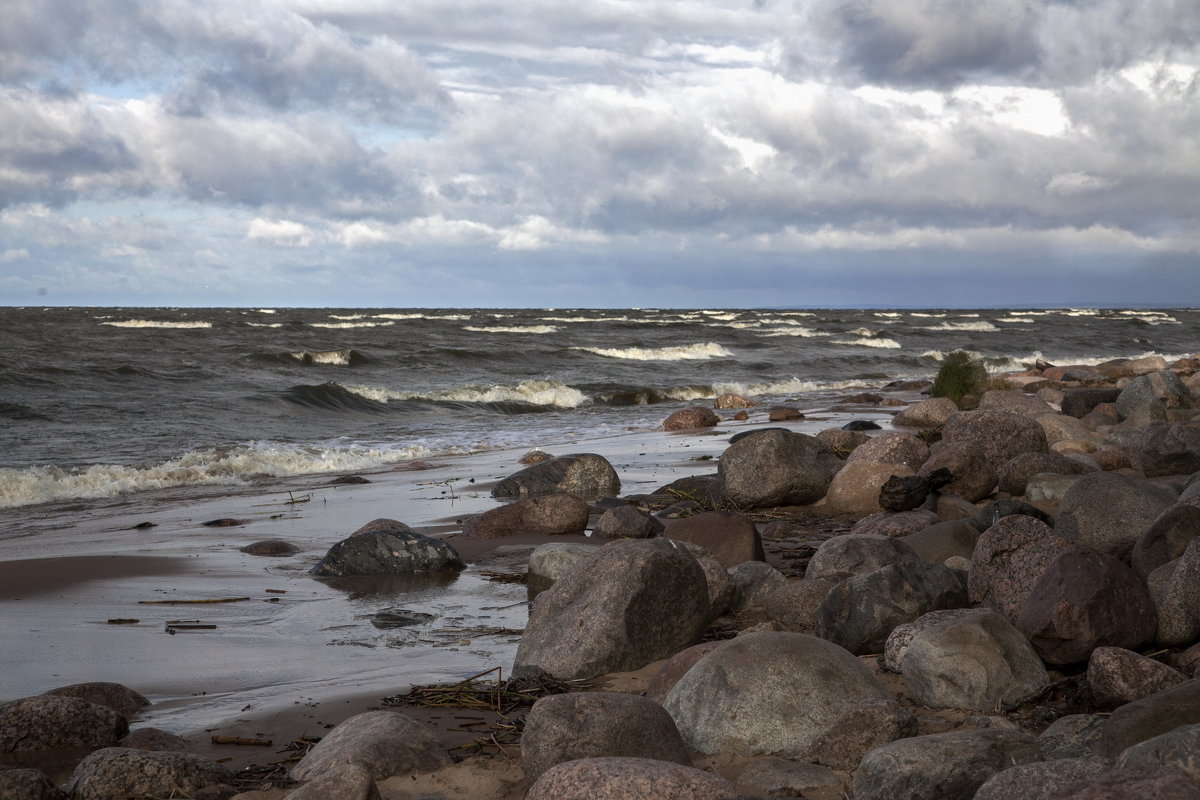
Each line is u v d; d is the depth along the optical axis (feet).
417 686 19.90
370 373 121.60
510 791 14.44
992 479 36.19
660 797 12.34
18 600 27.86
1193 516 20.76
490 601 27.61
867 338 208.13
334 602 27.55
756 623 23.34
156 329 198.18
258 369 117.29
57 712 17.48
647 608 20.54
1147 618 17.39
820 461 39.75
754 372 134.62
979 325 280.10
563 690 19.13
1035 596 18.10
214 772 15.42
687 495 40.68
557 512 36.27
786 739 15.26
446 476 52.26
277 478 53.47
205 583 29.86
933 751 12.66
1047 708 15.88
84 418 74.49
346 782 13.17
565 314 400.26
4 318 268.62
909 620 19.62
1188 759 10.44
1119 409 56.85
